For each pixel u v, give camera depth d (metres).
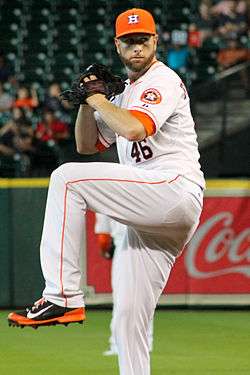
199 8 63.88
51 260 18.34
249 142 51.03
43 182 43.72
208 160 51.12
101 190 18.47
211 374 27.48
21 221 43.72
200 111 51.91
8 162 53.09
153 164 19.34
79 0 66.50
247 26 61.72
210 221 43.16
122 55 19.48
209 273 43.38
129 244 20.05
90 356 31.20
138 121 18.11
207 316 41.75
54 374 27.69
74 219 18.45
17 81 60.84
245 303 43.25
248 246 43.22
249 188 43.00
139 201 18.56
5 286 43.78
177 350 32.34
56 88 56.84
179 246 20.03
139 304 20.11
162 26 64.56
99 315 42.28
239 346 33.28
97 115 20.22
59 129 53.88
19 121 53.75
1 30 65.06
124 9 66.50
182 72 59.56
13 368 28.83
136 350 20.30
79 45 64.44
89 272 43.31
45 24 65.56
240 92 51.81
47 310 18.19
